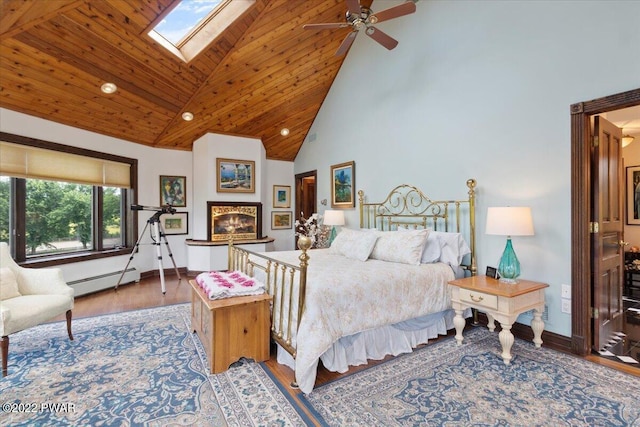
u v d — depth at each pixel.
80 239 4.49
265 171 6.62
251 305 2.38
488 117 3.15
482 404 1.86
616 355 2.49
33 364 2.38
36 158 3.77
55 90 3.58
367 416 1.76
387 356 2.54
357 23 2.81
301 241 2.11
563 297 2.62
